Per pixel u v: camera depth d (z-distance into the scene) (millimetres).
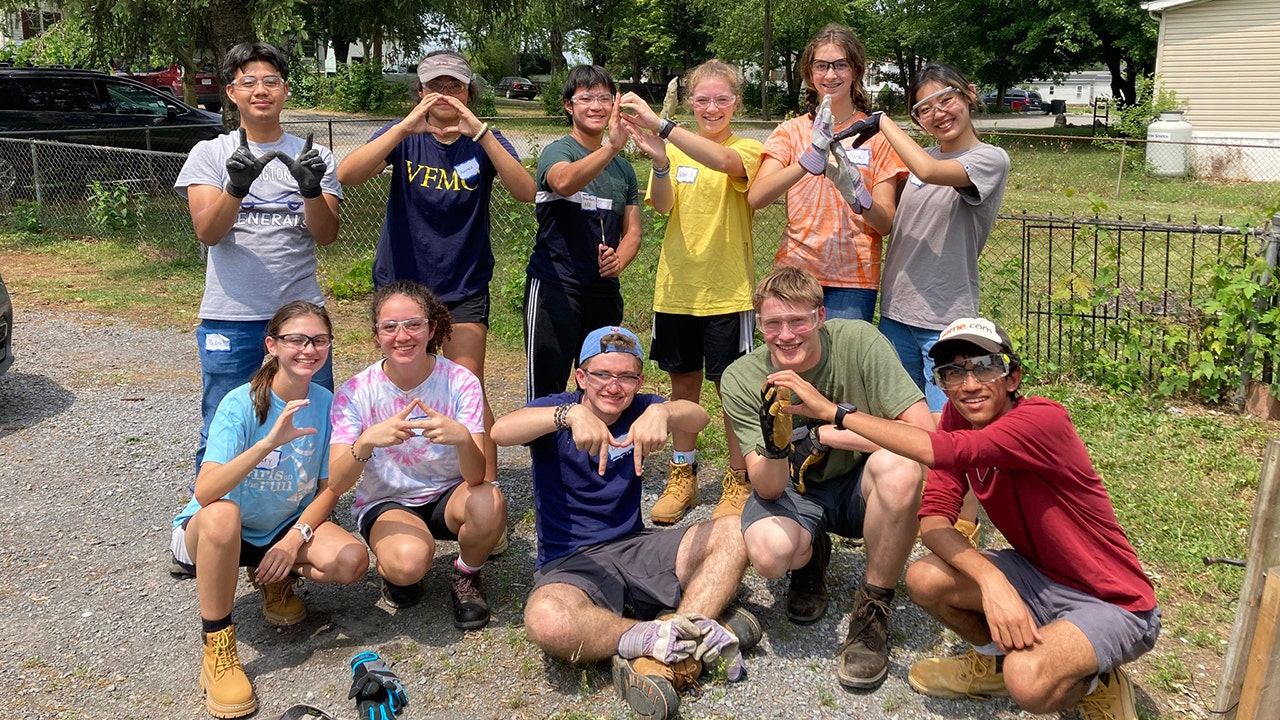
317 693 3184
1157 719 3008
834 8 31578
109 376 6648
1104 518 2859
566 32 42281
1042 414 2771
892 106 37219
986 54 26953
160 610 3699
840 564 4016
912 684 3156
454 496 3498
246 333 3941
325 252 10430
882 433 2842
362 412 3484
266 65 3824
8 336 6059
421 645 3451
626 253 4465
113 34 12781
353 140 19344
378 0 15367
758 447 3305
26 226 11773
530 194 4105
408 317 3354
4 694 3158
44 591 3822
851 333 3377
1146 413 5656
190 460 5176
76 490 4781
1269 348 5508
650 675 2975
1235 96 19953
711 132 4281
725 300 4344
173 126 14805
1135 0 23391
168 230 11453
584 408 3236
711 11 37281
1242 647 2543
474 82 4102
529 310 4445
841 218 4145
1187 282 8234
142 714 3082
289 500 3445
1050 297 6324
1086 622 2754
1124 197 15570
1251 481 4664
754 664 3311
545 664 3309
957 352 2938
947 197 3953
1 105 13445
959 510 3113
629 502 3439
